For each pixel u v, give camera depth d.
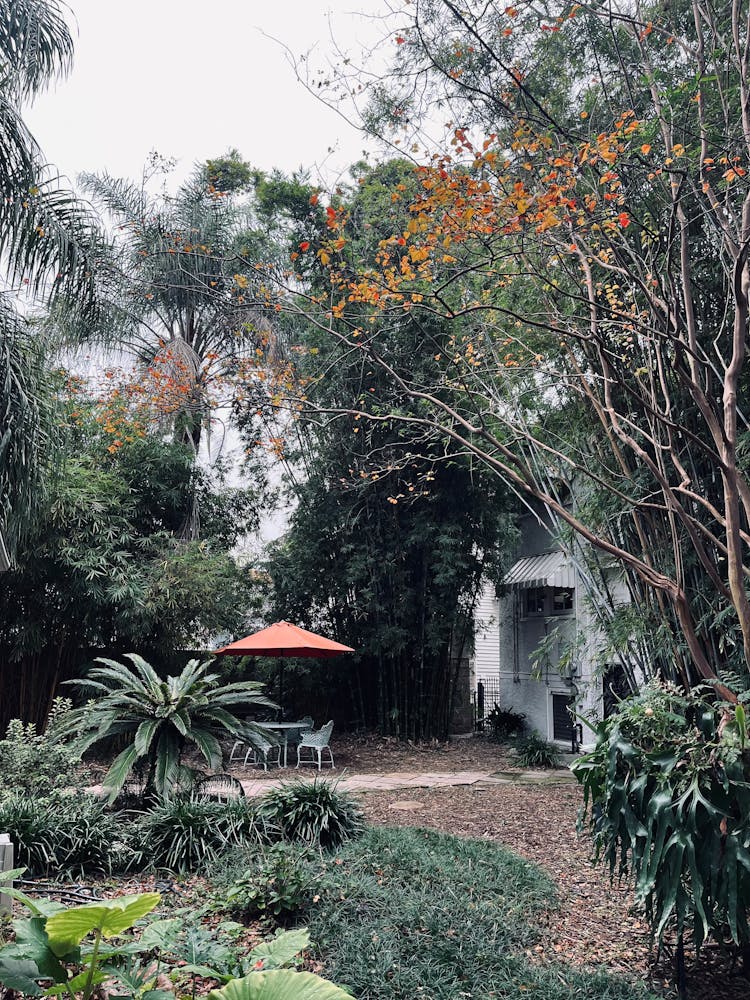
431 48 3.94
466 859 5.51
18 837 4.79
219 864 5.02
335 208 4.81
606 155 3.66
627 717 3.62
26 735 6.14
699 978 3.87
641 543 4.66
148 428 11.20
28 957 2.29
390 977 3.56
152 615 11.09
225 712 6.40
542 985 3.55
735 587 3.53
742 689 3.77
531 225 4.00
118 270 7.88
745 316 3.56
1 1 7.25
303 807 5.71
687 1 4.45
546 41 4.58
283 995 2.20
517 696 14.88
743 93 3.79
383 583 13.20
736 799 3.30
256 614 14.13
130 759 5.79
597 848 3.81
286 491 14.10
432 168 3.83
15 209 7.11
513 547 14.48
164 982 2.94
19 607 11.05
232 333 8.52
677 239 4.58
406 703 13.39
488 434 4.05
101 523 10.88
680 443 4.62
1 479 6.83
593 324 4.03
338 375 10.08
